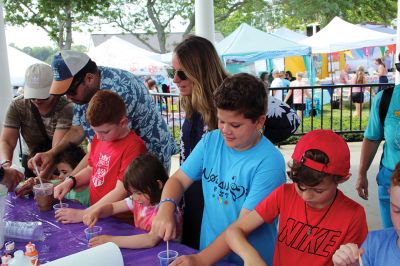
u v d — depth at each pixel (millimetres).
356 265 1439
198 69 2271
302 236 1765
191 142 2500
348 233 1694
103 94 2418
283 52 12016
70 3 16547
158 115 3043
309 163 1562
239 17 30156
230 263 1718
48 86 3379
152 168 2156
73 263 1470
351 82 14773
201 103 2285
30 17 17406
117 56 15312
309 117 11164
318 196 1619
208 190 1997
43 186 2500
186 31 25109
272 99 2420
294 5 27531
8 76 5102
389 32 18312
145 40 26391
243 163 1866
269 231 1893
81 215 2260
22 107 3656
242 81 1729
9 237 2023
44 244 1971
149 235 1894
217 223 1951
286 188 1838
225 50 11914
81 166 2951
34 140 3750
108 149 2539
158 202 2146
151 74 15305
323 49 14336
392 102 2529
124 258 1780
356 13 27750
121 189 2393
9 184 2746
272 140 2438
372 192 5043
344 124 10102
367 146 2775
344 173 1592
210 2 6344
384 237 1615
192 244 2430
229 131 1765
